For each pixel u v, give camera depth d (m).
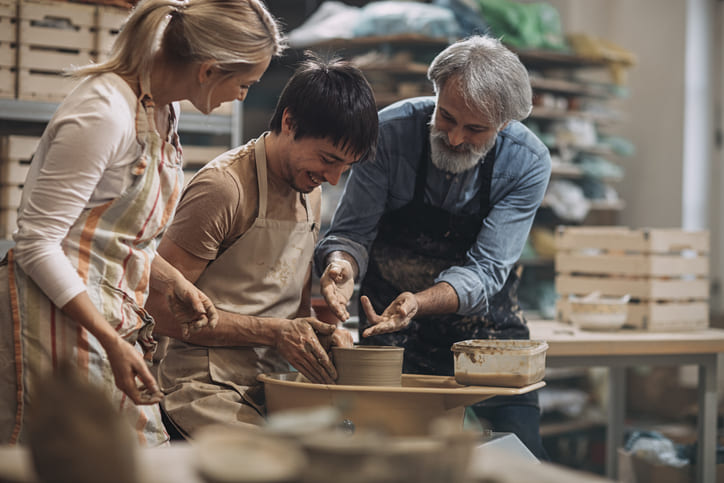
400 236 2.12
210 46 1.43
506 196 2.06
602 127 5.85
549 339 2.56
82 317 1.39
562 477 0.92
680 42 5.54
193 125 3.04
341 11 4.26
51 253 1.38
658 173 5.66
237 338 1.68
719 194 5.52
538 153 2.05
